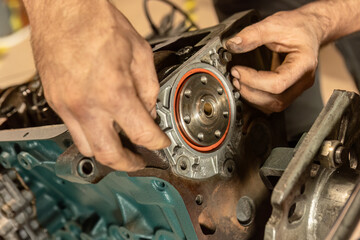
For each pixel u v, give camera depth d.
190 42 1.08
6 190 1.03
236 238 0.95
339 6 1.34
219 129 0.92
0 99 1.29
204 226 0.89
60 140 0.93
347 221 0.70
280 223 0.68
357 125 0.86
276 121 1.14
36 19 0.77
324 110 0.77
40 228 1.10
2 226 1.01
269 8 1.80
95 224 1.17
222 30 1.01
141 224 0.99
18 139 0.99
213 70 0.92
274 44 1.12
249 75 0.97
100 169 0.80
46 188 1.20
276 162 0.86
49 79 0.70
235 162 0.97
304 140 0.73
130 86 0.68
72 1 0.74
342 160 0.76
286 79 1.01
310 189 0.79
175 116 0.84
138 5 3.29
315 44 1.14
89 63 0.66
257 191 1.02
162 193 0.84
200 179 0.88
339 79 2.61
